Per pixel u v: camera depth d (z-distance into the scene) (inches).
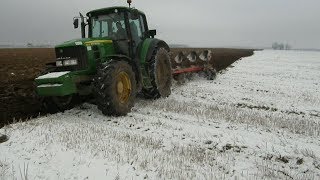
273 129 255.6
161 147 210.8
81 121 266.4
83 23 333.4
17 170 172.1
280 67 866.8
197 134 237.3
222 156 199.5
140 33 350.9
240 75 631.8
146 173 171.2
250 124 266.7
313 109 344.2
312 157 199.3
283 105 358.6
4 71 588.1
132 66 323.9
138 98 362.6
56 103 294.7
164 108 314.7
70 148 200.5
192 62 498.0
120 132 237.1
